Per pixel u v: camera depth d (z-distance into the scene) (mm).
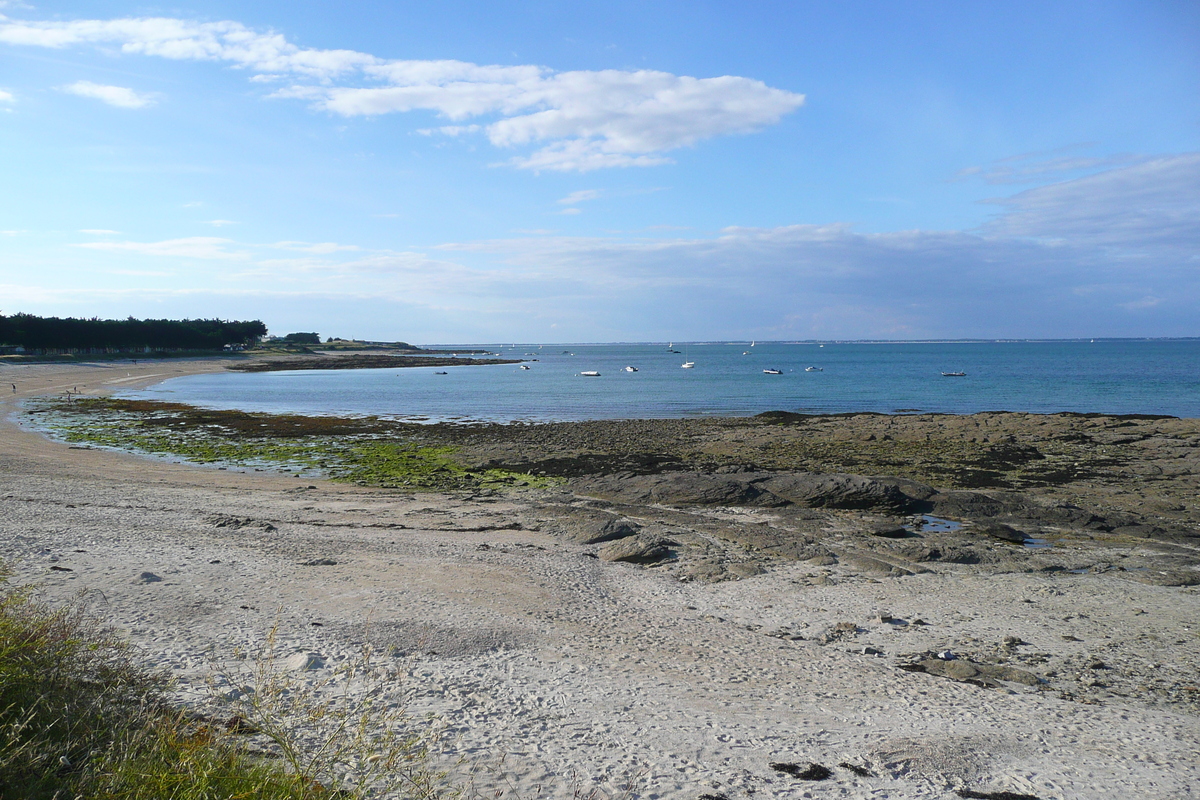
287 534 15375
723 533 16625
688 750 6219
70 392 66000
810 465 27141
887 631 10461
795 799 5402
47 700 5094
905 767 6066
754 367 132000
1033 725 7230
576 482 23516
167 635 8445
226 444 34438
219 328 174125
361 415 49938
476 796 5094
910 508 19359
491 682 7688
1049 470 25438
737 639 9844
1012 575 13641
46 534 13758
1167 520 18375
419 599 10805
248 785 4375
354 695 6961
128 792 4086
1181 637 10352
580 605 11070
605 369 129125
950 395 65250
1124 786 5984
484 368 136125
